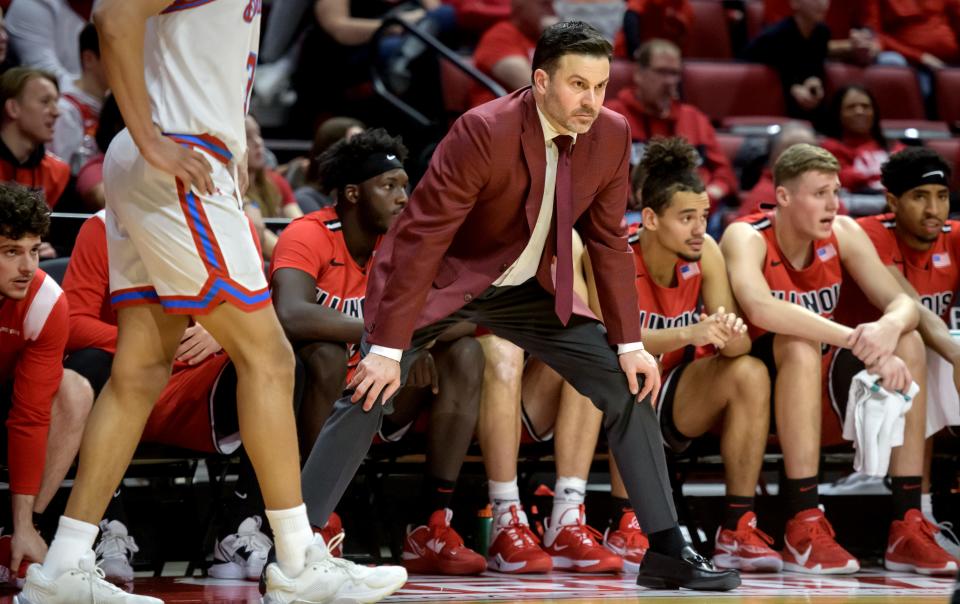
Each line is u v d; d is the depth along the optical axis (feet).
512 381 29.37
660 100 48.80
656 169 30.66
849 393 30.73
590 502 34.83
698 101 55.88
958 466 35.73
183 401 27.76
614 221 22.58
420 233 21.13
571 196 21.65
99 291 27.99
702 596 23.09
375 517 31.19
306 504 21.22
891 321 30.42
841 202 48.60
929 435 32.22
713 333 28.58
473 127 20.95
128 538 27.48
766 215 33.09
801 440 30.25
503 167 21.06
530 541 28.86
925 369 31.32
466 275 21.98
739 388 29.86
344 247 29.45
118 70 17.93
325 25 53.57
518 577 27.81
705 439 31.94
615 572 28.96
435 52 51.03
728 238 32.73
